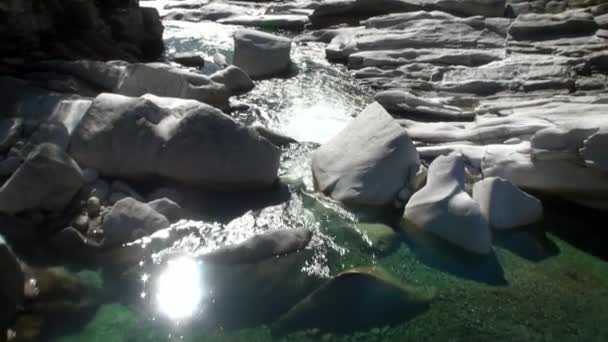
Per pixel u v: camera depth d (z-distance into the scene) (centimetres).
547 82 1102
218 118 723
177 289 587
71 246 628
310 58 1331
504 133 890
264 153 740
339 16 1578
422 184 768
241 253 630
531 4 1470
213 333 538
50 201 661
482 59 1242
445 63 1245
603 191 744
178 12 1656
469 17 1424
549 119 898
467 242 673
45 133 741
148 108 732
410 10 1527
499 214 721
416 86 1155
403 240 689
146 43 1273
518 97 1083
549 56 1198
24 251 615
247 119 979
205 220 689
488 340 544
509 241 700
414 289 607
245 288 595
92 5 1119
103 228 641
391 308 580
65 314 545
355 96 1109
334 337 541
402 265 648
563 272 646
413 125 966
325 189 770
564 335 551
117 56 1124
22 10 964
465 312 579
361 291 593
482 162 816
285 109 1034
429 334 548
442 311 579
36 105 808
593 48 1212
